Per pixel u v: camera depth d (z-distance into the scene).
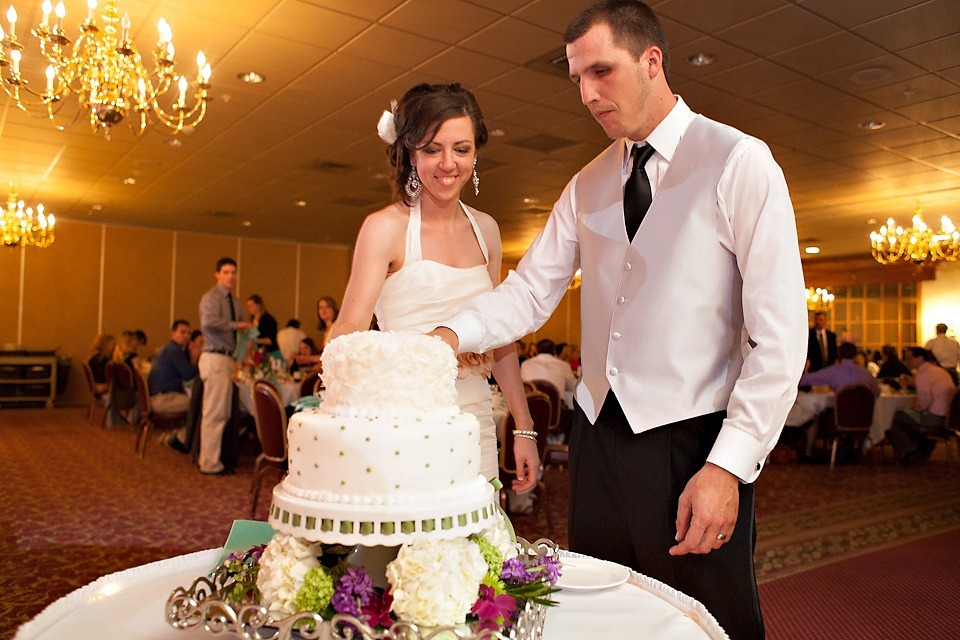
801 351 1.41
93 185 11.07
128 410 9.88
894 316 16.44
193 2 4.99
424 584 0.98
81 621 1.19
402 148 1.86
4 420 11.42
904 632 3.40
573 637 1.18
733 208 1.51
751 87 6.38
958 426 8.16
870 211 11.60
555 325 20.47
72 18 5.23
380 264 1.86
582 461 1.72
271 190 11.13
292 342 9.52
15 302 14.36
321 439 1.09
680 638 1.17
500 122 7.48
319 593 1.02
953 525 5.42
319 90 6.65
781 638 3.34
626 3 1.56
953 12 4.99
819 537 5.02
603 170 1.80
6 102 7.25
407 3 4.96
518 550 1.35
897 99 6.67
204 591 1.13
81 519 5.05
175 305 15.70
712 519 1.35
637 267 1.63
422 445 1.09
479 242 2.04
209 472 6.75
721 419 1.57
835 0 4.82
